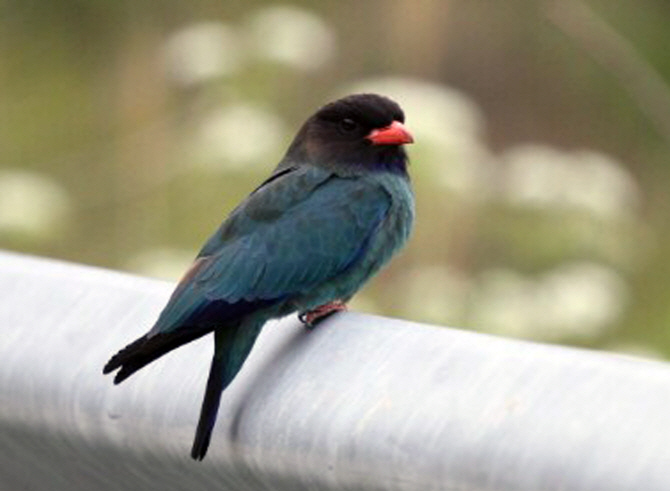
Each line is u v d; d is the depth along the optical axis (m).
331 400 5.14
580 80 17.95
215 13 17.03
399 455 4.88
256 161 12.34
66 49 17.69
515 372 4.79
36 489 5.94
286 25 12.98
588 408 4.57
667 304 15.30
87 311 5.83
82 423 5.60
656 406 4.49
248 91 12.88
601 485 4.43
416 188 11.95
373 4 17.06
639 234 15.41
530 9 17.92
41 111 17.61
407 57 17.06
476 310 11.90
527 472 4.58
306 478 5.14
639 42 17.19
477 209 13.64
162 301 5.84
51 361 5.71
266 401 5.32
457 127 12.08
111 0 17.28
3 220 12.70
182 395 5.47
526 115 18.27
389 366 5.10
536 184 12.70
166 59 16.08
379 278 14.41
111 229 15.63
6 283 6.03
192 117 15.38
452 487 4.74
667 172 17.33
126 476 5.64
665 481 4.34
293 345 5.47
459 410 4.80
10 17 18.11
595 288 11.91
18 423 5.76
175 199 15.28
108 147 16.02
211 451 5.37
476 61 17.84
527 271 13.09
